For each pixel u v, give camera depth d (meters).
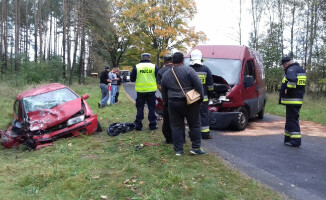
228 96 7.62
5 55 33.34
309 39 23.31
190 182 3.98
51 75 29.17
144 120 8.86
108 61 48.62
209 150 5.71
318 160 5.41
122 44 41.94
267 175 4.53
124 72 40.31
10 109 11.90
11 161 5.57
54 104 7.71
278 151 5.96
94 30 33.00
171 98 4.96
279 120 10.50
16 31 31.69
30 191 3.95
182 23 35.97
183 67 4.97
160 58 38.28
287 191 3.95
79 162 5.02
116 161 5.00
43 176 4.36
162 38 36.00
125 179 4.17
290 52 25.27
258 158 5.42
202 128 6.70
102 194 3.75
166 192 3.73
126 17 37.94
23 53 28.84
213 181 4.07
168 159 4.98
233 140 6.78
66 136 6.96
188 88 4.93
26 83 22.39
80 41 31.86
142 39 38.38
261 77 10.17
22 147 6.56
